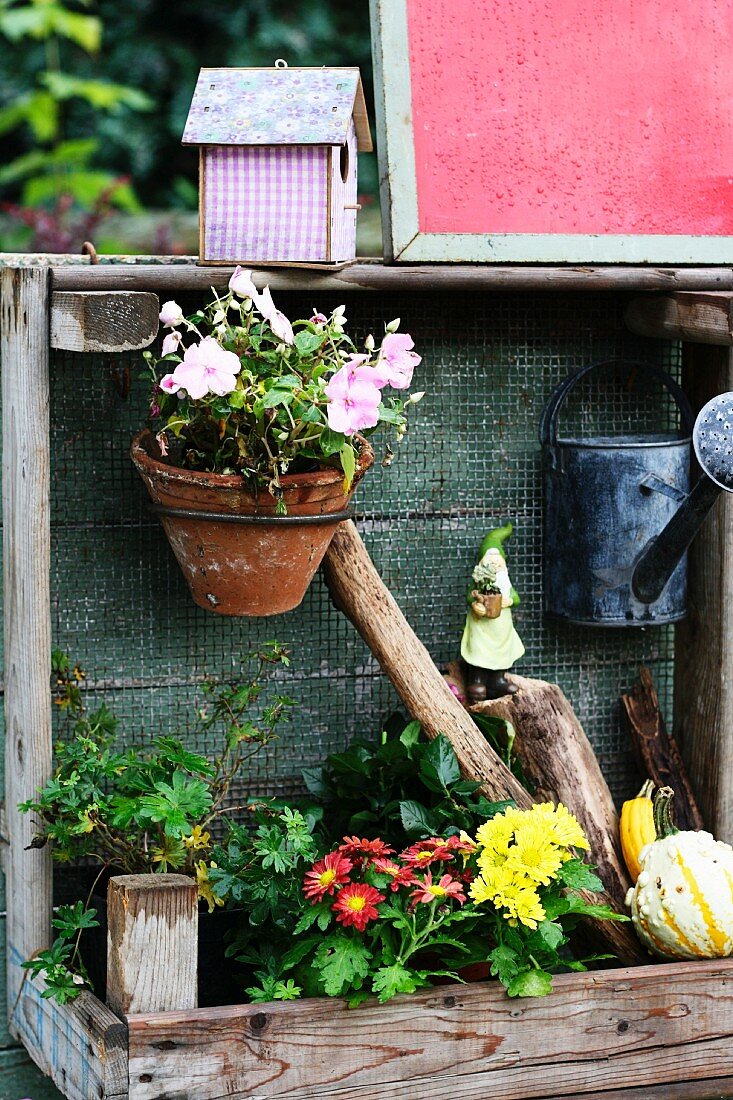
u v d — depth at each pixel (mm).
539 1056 1791
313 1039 1701
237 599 1827
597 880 1833
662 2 2129
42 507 1830
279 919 1795
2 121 4348
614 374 2221
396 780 1973
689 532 1937
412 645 1998
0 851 1993
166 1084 1646
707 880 1875
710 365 2150
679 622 2242
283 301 2059
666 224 2102
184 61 5355
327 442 1720
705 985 1862
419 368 2133
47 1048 1857
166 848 1847
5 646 1910
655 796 2162
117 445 2021
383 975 1688
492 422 2174
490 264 2020
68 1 5168
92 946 1870
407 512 2152
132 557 2045
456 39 2031
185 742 2090
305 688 2137
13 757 1898
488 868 1745
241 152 1854
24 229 4348
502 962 1753
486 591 2053
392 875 1744
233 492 1727
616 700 2273
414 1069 1740
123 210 4848
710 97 2143
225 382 1679
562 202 2057
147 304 1711
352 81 1894
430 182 2004
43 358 1806
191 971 1692
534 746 2051
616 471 2051
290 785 2137
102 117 5297
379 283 1924
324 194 1854
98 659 2045
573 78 2082
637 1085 1839
